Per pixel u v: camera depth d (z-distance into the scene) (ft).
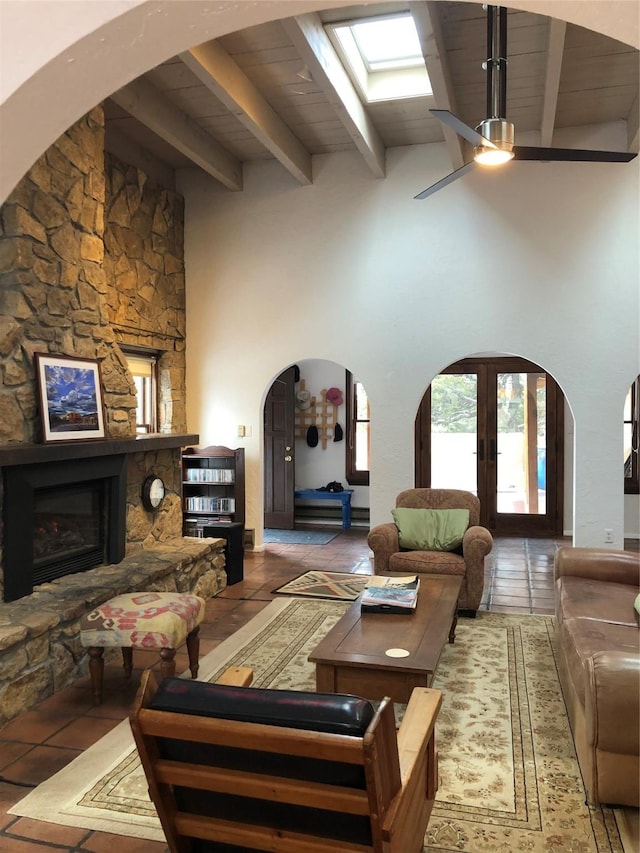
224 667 11.98
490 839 7.14
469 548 14.67
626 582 12.30
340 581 18.26
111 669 12.12
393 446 20.68
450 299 20.06
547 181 19.24
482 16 13.32
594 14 4.53
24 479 11.73
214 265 22.25
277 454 26.81
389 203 20.53
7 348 11.94
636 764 7.40
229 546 17.93
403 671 8.70
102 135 14.99
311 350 21.38
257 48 14.49
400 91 16.71
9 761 8.85
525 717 9.98
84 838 7.22
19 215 12.26
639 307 18.72
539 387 25.27
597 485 19.13
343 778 4.64
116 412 15.20
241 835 5.10
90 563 14.08
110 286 18.29
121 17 4.54
